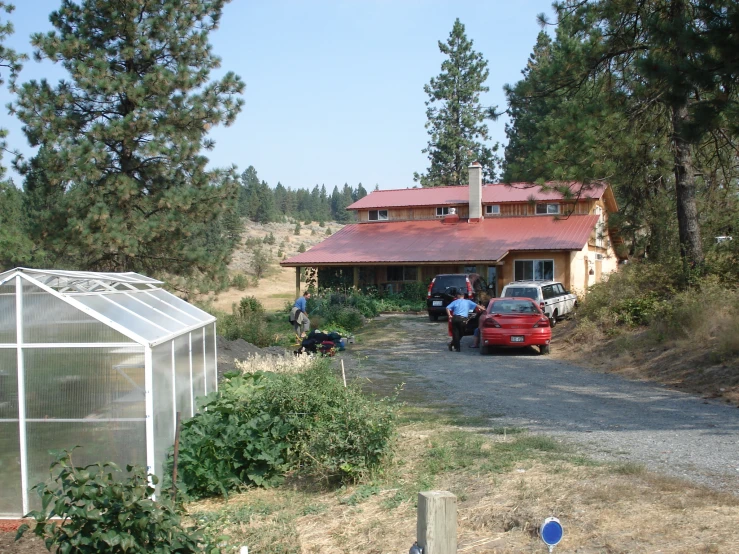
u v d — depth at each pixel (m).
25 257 23.22
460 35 59.28
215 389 10.84
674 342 14.55
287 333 23.22
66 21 25.19
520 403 11.14
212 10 26.25
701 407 10.25
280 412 8.29
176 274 27.31
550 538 4.38
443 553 4.16
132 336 7.15
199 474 7.60
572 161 17.83
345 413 7.74
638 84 17.30
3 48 21.50
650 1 17.72
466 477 6.93
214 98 25.62
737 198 24.09
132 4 24.64
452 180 60.47
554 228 33.50
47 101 24.03
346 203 192.38
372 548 5.59
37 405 7.20
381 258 32.81
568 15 19.02
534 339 17.36
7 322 7.20
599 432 8.77
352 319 25.73
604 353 16.14
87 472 4.68
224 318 22.77
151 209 25.95
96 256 25.72
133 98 24.11
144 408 7.16
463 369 15.50
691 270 18.44
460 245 33.03
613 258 40.50
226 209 26.55
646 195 29.58
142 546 4.60
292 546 5.88
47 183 24.12
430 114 60.62
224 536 5.50
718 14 12.59
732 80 12.71
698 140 12.92
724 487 6.18
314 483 7.80
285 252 104.69
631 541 5.03
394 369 15.77
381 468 7.48
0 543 6.59
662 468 6.91
